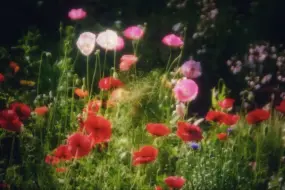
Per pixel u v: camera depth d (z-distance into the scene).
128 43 4.87
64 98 3.72
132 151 3.32
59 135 3.49
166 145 3.48
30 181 3.24
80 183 3.24
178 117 3.60
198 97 4.55
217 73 4.72
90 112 3.37
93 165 3.32
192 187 3.29
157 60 4.78
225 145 3.52
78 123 3.47
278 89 4.42
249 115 3.40
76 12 3.99
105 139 3.13
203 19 4.93
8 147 3.56
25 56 4.23
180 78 3.92
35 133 3.57
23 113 3.26
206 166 3.33
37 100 3.68
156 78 3.80
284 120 3.89
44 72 4.07
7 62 4.42
